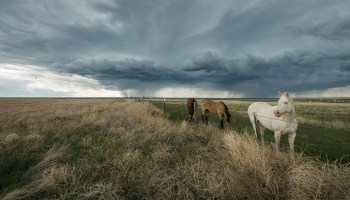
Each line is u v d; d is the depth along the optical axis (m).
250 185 4.04
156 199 3.82
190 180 4.36
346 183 3.59
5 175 4.74
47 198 3.84
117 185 4.18
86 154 6.12
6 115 17.06
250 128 11.95
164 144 6.61
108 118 11.91
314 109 36.94
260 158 4.71
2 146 6.85
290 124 6.38
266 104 8.48
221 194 3.88
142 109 16.06
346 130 13.16
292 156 4.99
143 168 5.05
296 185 3.79
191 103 14.95
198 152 6.17
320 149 7.94
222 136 7.55
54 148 6.36
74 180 4.36
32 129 9.41
